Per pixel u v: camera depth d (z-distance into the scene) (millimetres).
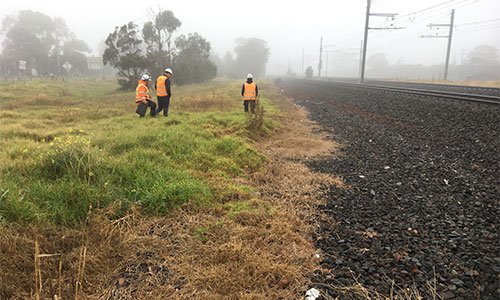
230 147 7523
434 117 13133
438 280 3279
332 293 3094
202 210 4641
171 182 5098
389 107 16688
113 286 3111
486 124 10836
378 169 7367
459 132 10602
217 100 16062
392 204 5301
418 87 30812
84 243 3553
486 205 5191
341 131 11992
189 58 40156
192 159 6512
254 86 12656
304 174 6859
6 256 3119
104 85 36281
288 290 3143
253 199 5121
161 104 11328
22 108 14211
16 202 3781
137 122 9992
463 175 6773
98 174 4836
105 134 7883
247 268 3377
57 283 2965
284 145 9445
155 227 4145
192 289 3088
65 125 9938
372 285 3213
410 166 7504
